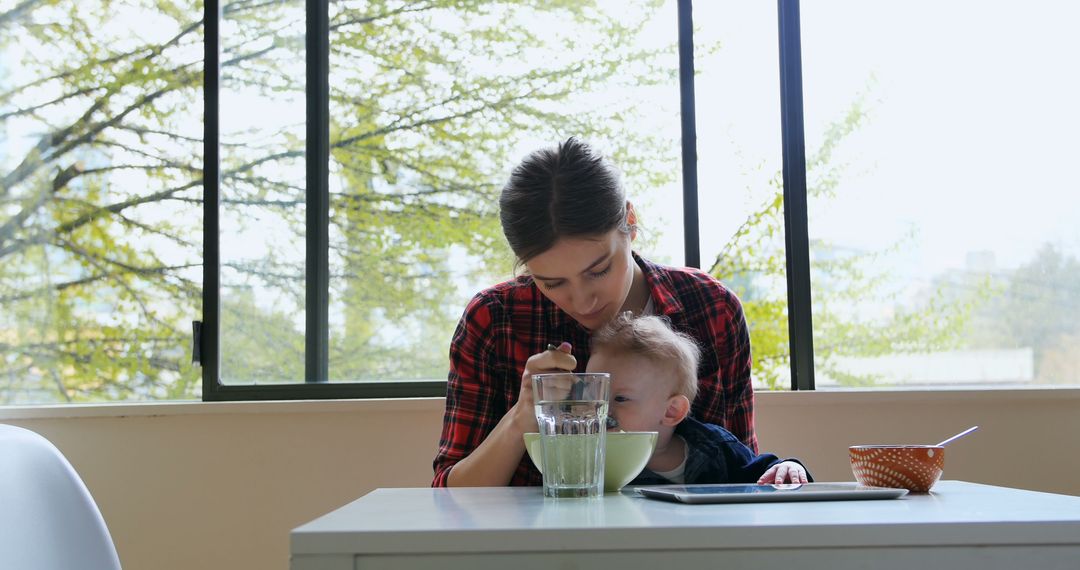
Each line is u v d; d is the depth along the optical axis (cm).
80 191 252
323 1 253
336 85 251
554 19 250
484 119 249
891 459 102
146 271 249
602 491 99
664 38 247
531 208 128
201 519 224
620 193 132
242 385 240
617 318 144
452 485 129
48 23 256
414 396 237
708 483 131
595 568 67
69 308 249
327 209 248
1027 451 220
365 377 244
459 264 246
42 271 250
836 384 236
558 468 98
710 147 243
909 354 236
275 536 223
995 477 219
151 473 226
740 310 157
